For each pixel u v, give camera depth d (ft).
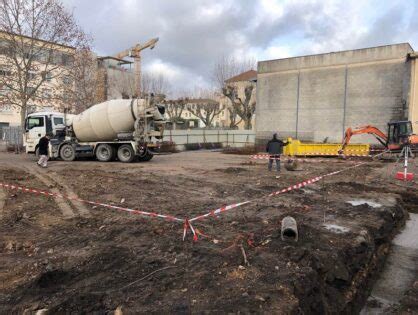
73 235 19.67
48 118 67.77
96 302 12.12
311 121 98.27
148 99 61.16
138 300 12.28
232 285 13.42
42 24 90.58
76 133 64.49
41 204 27.07
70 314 11.41
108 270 14.78
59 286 13.44
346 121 92.27
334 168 54.19
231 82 152.46
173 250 16.90
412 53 81.97
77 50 100.53
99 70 131.13
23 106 92.63
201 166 56.18
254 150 96.63
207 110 175.83
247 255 16.29
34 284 13.41
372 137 87.40
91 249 17.28
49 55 95.91
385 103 86.38
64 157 65.36
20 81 91.86
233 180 40.19
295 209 25.75
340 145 74.33
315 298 14.05
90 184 36.27
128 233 19.61
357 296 16.47
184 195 31.17
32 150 68.39
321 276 15.74
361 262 18.33
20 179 39.42
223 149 109.50
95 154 64.18
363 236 20.08
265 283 13.60
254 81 135.64
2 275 14.46
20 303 12.15
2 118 169.07
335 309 14.82
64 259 16.01
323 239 18.81
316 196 31.09
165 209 25.64
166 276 14.16
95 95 113.50
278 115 104.63
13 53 90.48
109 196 30.35
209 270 14.71
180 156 81.25
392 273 19.56
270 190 33.94
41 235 19.81
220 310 11.64
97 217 23.24
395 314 15.29
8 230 20.77
